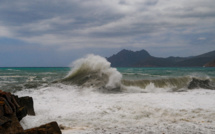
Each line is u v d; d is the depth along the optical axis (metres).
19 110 5.20
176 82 15.88
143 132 5.12
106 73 16.53
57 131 4.06
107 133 5.03
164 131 5.21
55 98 10.83
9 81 17.98
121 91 13.56
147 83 15.45
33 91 12.90
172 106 8.59
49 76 24.23
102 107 8.57
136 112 7.70
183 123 6.07
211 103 9.15
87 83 14.81
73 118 6.90
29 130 3.87
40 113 7.57
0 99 4.54
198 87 15.06
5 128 3.98
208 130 5.27
